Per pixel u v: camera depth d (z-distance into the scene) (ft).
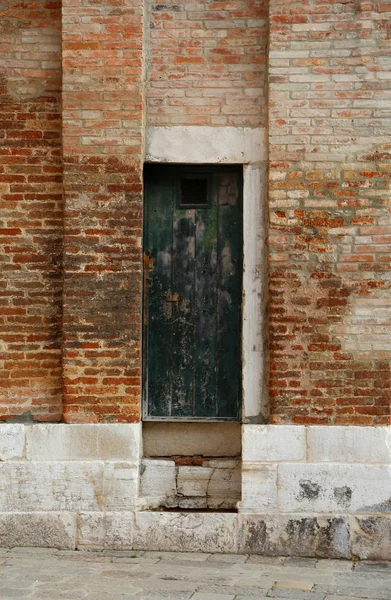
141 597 16.87
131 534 20.90
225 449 22.36
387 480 20.66
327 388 21.02
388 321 21.01
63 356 21.30
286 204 21.27
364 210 21.16
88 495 21.03
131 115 21.42
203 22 22.08
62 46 21.49
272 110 21.35
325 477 20.76
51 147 21.97
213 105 21.99
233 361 22.40
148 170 22.48
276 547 20.68
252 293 21.77
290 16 21.39
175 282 22.50
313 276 21.16
